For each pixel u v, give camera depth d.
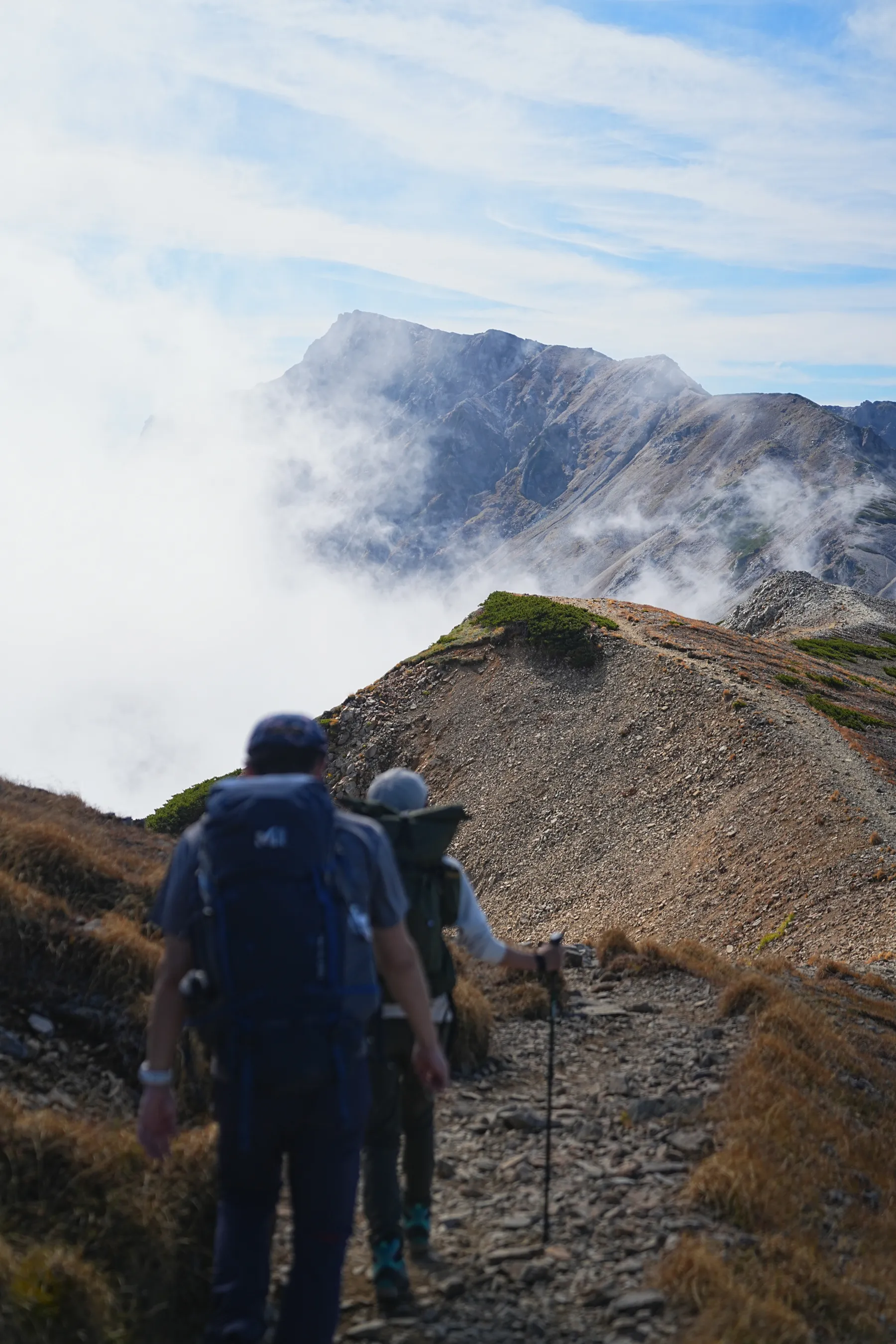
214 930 3.45
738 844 33.81
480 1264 4.90
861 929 24.36
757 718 40.94
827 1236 5.77
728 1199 5.54
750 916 29.00
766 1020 9.05
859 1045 10.32
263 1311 3.54
